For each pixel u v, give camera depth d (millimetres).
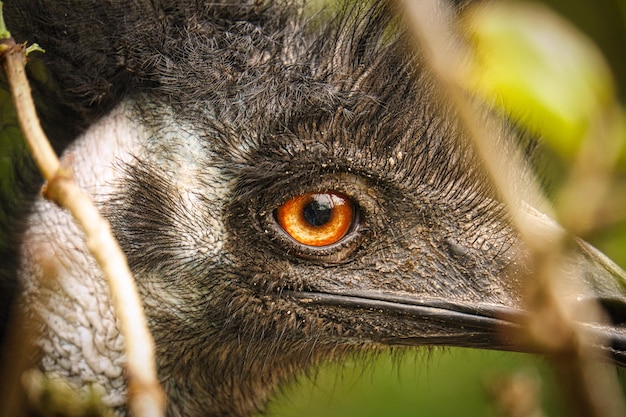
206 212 1896
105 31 1901
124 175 1896
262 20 1906
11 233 1900
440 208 1899
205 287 1901
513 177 1898
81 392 1893
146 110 1898
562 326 1808
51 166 1831
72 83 1902
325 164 1892
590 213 1847
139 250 1896
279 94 1891
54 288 1893
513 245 1896
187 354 1911
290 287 1902
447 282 1900
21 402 1891
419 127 1896
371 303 1901
